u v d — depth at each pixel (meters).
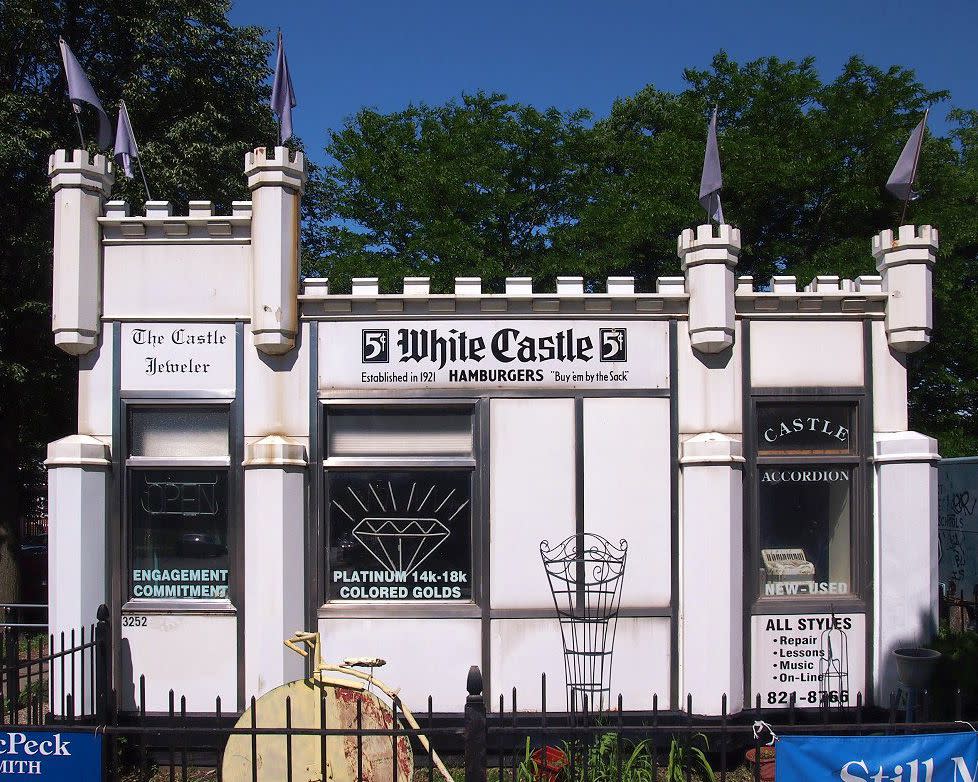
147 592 6.90
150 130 15.59
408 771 5.42
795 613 6.88
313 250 20.52
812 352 7.04
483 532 6.84
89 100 7.26
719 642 6.58
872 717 6.81
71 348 6.83
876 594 6.94
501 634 6.81
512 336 6.96
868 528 6.99
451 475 6.97
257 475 6.68
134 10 15.13
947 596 10.67
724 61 18.45
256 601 6.62
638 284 18.55
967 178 16.17
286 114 7.04
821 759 4.18
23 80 14.80
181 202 15.40
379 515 6.95
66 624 6.61
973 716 6.71
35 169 14.05
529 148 20.38
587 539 6.88
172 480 6.96
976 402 17.02
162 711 6.75
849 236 16.38
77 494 6.64
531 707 6.79
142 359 6.94
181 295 6.98
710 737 6.56
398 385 6.93
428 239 18.42
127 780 6.43
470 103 20.94
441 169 19.14
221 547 6.91
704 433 6.89
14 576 14.80
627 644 6.83
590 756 5.98
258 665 6.59
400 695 6.77
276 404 6.89
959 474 11.62
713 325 6.75
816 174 16.22
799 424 7.09
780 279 7.02
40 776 4.43
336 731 4.35
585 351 6.96
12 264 14.12
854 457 7.05
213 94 15.88
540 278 18.84
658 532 6.90
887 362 7.07
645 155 18.77
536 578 6.85
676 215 16.31
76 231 6.78
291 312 6.80
